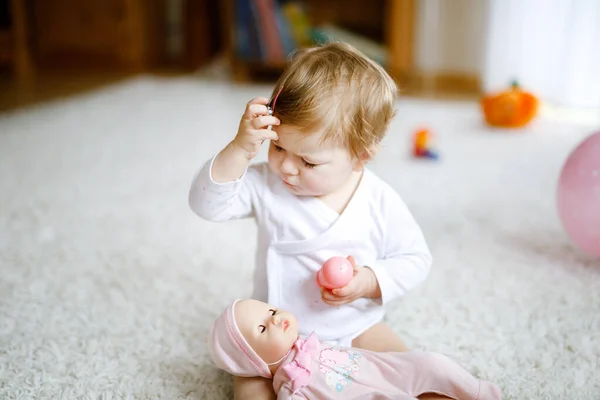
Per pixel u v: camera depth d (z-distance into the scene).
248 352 0.72
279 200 0.81
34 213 1.43
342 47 0.80
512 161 1.76
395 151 1.86
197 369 0.87
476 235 1.28
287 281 0.81
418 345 0.91
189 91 2.77
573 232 1.12
